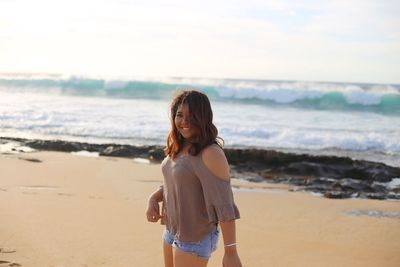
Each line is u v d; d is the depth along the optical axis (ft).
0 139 51.21
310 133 61.21
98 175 34.86
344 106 91.04
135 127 63.46
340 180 37.96
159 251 18.49
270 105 93.71
